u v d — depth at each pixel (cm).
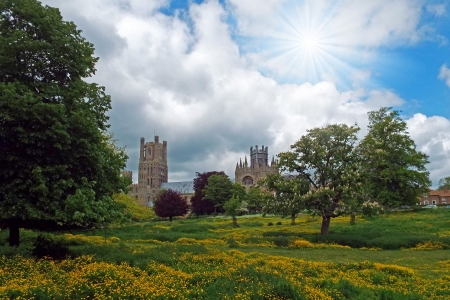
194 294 1184
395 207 6744
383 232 3662
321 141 3991
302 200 3669
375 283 1537
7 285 1173
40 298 1061
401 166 6406
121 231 4497
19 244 2181
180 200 11088
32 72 1820
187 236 3806
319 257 2366
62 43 1898
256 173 18550
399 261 2241
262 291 1214
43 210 1680
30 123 1678
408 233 3525
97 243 2866
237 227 5612
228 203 5912
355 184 3672
